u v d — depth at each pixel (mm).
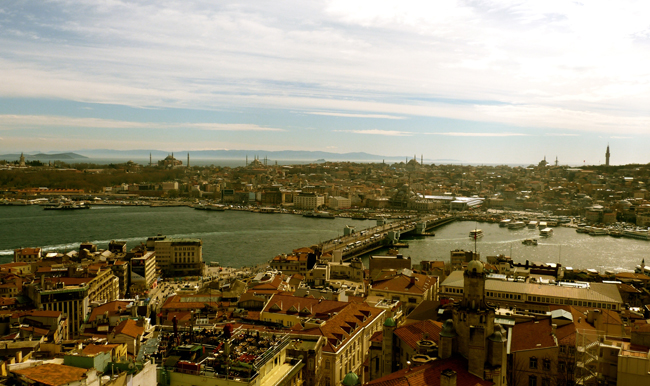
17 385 73250
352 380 104562
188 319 174750
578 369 102188
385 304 188000
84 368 79125
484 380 80625
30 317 161625
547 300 183500
